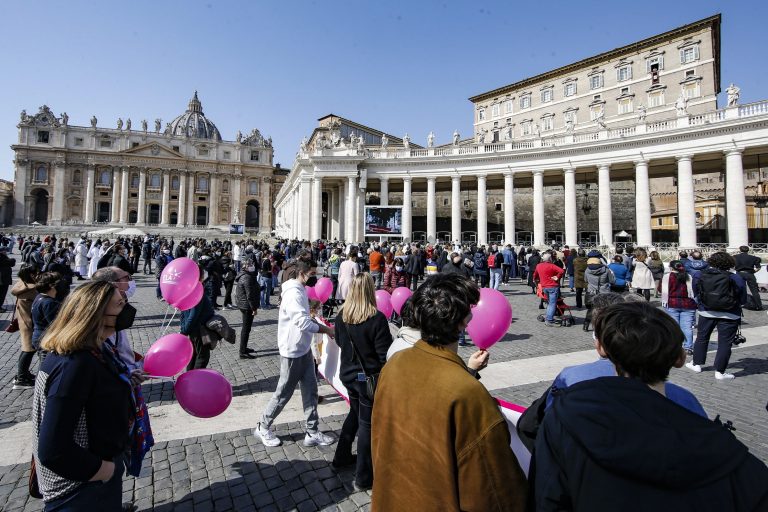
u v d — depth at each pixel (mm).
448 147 36688
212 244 27984
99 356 2104
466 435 1572
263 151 91188
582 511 1199
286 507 3141
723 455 1114
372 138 67125
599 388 1385
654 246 28688
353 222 36281
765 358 7168
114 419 2070
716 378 6070
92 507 2021
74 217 77875
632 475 1120
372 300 3439
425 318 1887
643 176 28797
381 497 1759
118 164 79562
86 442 1981
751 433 4266
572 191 31422
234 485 3412
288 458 3844
